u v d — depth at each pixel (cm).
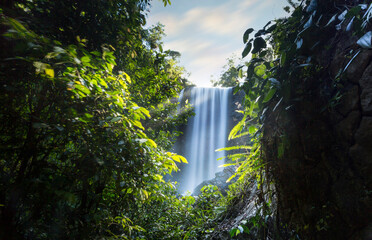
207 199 344
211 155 1551
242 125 195
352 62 127
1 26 100
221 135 1548
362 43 110
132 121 133
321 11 147
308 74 149
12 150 100
